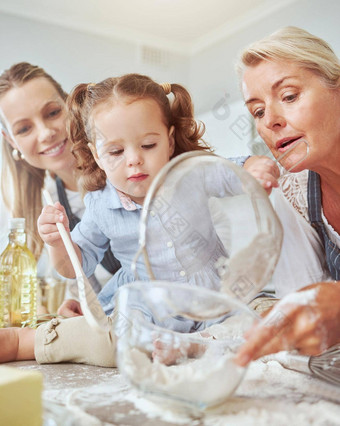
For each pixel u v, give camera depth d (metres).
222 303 0.53
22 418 0.48
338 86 1.00
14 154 1.70
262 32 1.54
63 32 1.68
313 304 0.57
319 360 0.70
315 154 1.00
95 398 0.57
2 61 1.68
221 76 1.57
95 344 0.79
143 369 0.53
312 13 1.46
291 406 0.53
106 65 1.65
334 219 1.09
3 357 0.84
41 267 1.62
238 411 0.52
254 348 0.52
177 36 1.64
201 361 0.59
